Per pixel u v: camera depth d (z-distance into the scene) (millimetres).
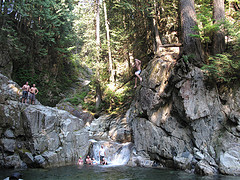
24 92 13023
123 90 21156
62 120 13516
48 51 23203
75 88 26922
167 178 8523
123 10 20406
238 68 10617
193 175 9125
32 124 11766
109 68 23078
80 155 13539
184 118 11188
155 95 12594
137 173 9680
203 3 14586
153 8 16688
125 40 21078
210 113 10781
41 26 20344
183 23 12539
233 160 9211
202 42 12719
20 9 16375
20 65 19469
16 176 8250
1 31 16438
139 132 13203
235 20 13680
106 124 17984
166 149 11484
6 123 11727
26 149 11758
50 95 21281
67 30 23281
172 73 11797
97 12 22625
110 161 13648
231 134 10000
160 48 15883
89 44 22391
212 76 11172
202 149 10375
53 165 11781
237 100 10492
